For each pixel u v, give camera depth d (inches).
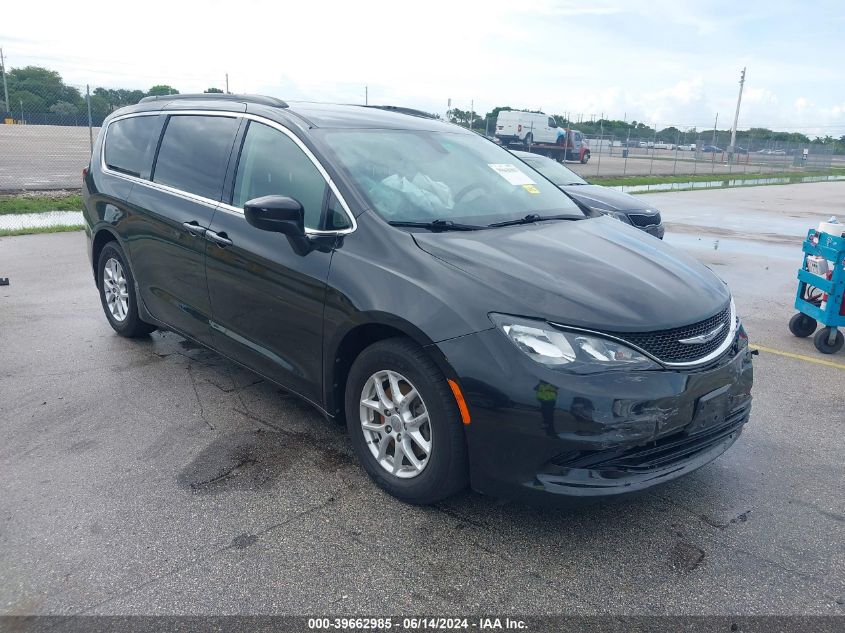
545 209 162.6
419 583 109.0
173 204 177.9
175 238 175.6
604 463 112.3
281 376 153.3
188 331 182.2
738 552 119.0
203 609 102.2
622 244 148.3
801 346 239.3
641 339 115.3
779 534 124.6
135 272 197.8
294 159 151.6
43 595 104.4
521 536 121.6
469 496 134.2
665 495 137.0
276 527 122.6
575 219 162.7
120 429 159.2
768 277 356.5
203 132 178.7
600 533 123.3
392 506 129.8
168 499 130.9
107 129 218.8
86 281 298.0
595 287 121.8
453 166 162.4
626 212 362.6
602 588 109.0
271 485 136.5
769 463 151.2
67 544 116.6
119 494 132.1
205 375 192.4
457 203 150.1
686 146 1905.8
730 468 148.7
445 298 119.0
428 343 117.6
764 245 466.6
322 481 138.2
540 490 111.7
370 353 129.7
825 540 123.0
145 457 146.5
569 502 111.2
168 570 110.6
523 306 114.8
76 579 108.1
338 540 119.3
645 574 112.6
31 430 157.6
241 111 169.9
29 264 330.6
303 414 168.9
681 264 144.8
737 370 128.3
